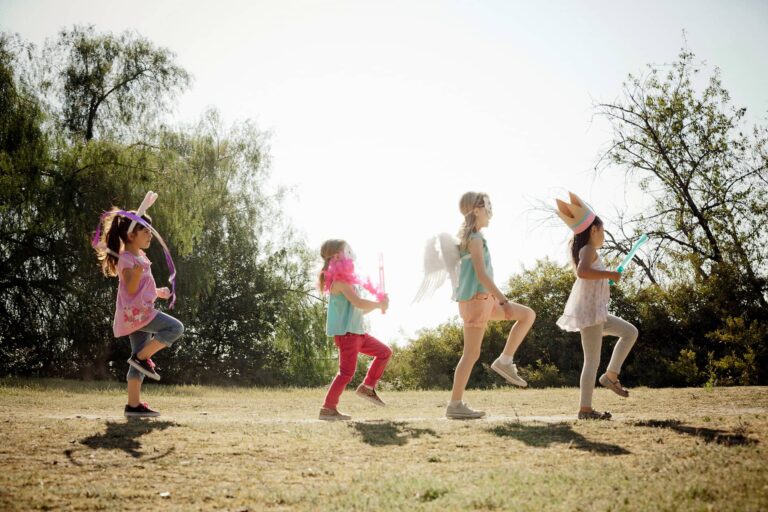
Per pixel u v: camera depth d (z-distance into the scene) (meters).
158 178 19.50
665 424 5.80
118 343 19.69
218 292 23.64
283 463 4.65
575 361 18.50
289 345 24.52
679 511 3.29
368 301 6.72
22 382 12.52
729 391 9.48
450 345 20.03
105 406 8.08
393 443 5.25
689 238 20.83
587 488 3.79
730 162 21.31
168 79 23.59
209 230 23.44
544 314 19.25
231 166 24.98
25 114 18.33
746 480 3.78
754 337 13.94
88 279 18.53
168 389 12.78
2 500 3.73
